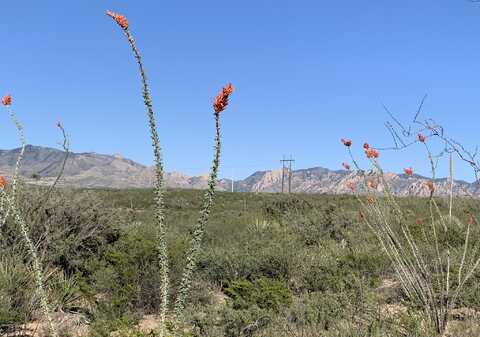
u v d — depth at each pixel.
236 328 5.75
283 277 9.25
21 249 7.84
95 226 9.10
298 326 5.95
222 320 5.82
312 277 8.77
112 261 7.94
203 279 9.37
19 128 5.33
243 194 48.97
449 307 5.75
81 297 7.43
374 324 5.41
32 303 6.62
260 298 7.04
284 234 13.55
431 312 5.79
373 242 11.27
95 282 7.84
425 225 7.92
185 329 5.79
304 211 20.47
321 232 13.84
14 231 7.87
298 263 9.49
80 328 6.45
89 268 8.06
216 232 14.80
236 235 14.36
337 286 8.09
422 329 5.48
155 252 7.89
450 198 5.86
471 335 5.28
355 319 5.99
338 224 13.95
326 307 6.28
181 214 22.48
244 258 9.61
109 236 9.41
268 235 13.76
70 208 8.84
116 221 9.71
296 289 8.91
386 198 6.19
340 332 5.38
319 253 11.05
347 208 19.72
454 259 7.05
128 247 8.25
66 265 8.48
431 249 6.87
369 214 6.47
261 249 10.37
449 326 5.84
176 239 9.05
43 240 8.20
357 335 5.30
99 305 6.94
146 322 6.94
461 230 8.26
